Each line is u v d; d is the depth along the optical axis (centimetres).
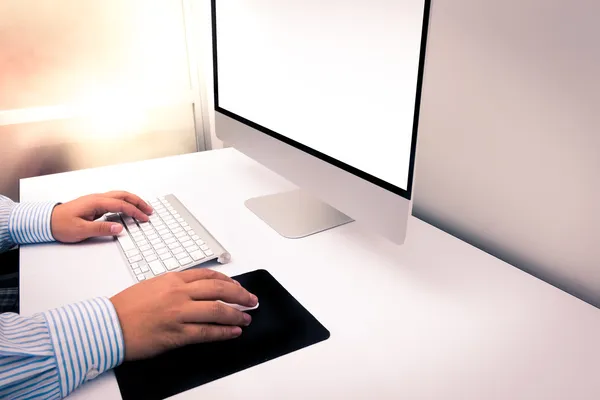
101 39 118
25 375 41
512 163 63
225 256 61
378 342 48
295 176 71
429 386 43
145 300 48
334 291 57
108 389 43
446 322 51
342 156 60
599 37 50
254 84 77
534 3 55
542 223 61
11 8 106
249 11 73
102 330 44
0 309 89
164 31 125
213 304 48
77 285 57
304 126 66
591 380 44
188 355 46
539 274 63
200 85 135
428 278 60
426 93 73
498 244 68
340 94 58
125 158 133
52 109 117
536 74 57
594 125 53
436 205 77
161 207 76
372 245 68
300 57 64
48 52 113
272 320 51
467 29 64
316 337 48
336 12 55
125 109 127
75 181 91
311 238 69
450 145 71
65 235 66
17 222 66
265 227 72
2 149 116
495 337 49
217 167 99
